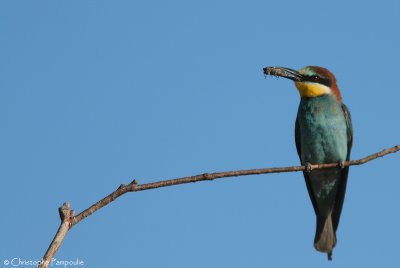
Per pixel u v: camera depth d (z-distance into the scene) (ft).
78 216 16.40
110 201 17.61
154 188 18.80
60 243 15.30
